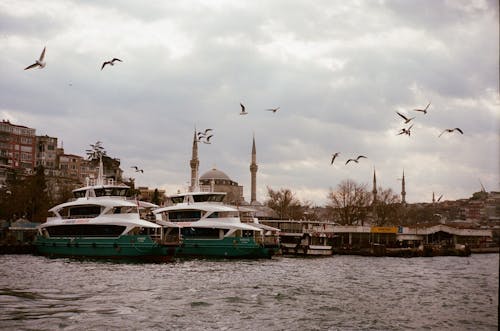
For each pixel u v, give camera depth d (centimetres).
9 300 3312
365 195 13675
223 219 7656
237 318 2923
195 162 15175
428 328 2827
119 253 6612
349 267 6650
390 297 3828
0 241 8900
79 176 16100
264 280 4644
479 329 2812
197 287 4047
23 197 10031
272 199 15138
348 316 3061
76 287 3931
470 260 9175
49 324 2662
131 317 2867
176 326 2703
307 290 4047
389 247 11519
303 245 9750
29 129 14688
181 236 7688
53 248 7350
